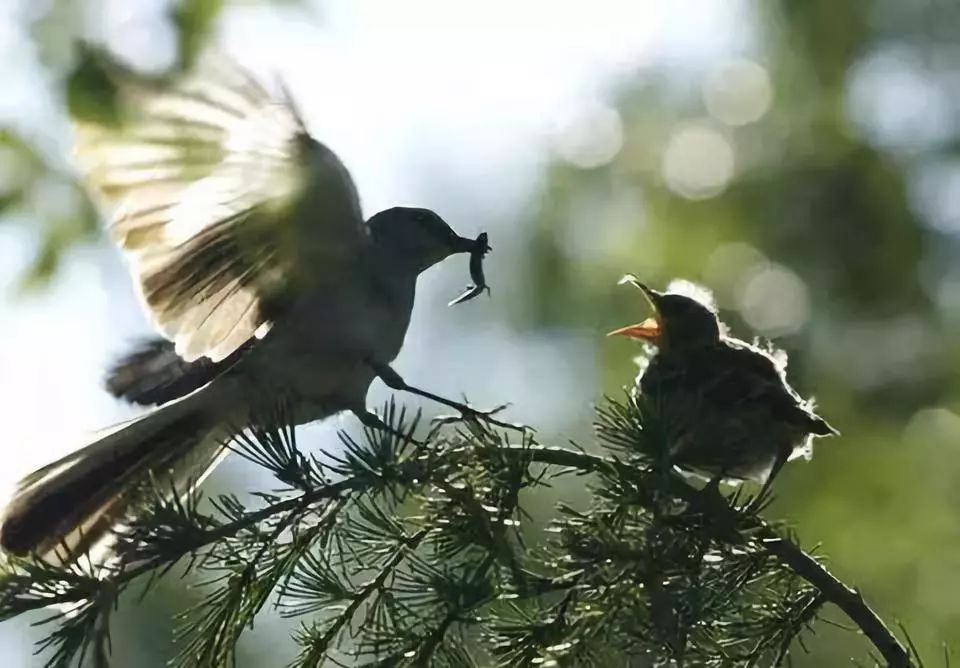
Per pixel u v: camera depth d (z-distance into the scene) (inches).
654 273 923.4
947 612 804.6
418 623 349.4
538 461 361.7
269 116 366.6
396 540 353.7
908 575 826.2
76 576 337.4
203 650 353.4
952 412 882.8
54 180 552.4
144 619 679.7
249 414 400.8
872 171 935.0
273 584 354.0
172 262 386.0
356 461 351.3
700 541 357.1
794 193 933.8
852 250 924.0
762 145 945.5
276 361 403.5
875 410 899.4
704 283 920.9
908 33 957.2
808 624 373.1
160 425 388.8
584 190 951.6
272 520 352.8
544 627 350.0
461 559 358.3
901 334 916.0
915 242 926.4
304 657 353.7
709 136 952.3
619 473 358.9
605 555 342.6
